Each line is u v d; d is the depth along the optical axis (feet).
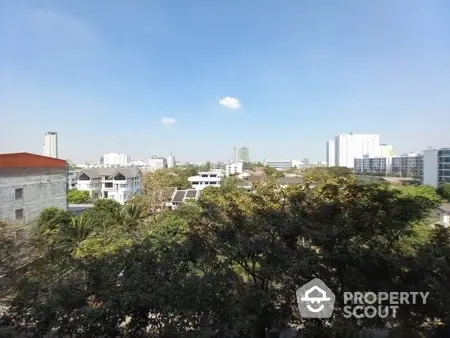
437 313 14.34
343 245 15.35
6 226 31.17
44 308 12.45
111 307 12.02
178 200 123.24
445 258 15.05
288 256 14.84
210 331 12.19
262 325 14.88
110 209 73.31
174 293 12.65
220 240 16.89
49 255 22.39
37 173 69.62
